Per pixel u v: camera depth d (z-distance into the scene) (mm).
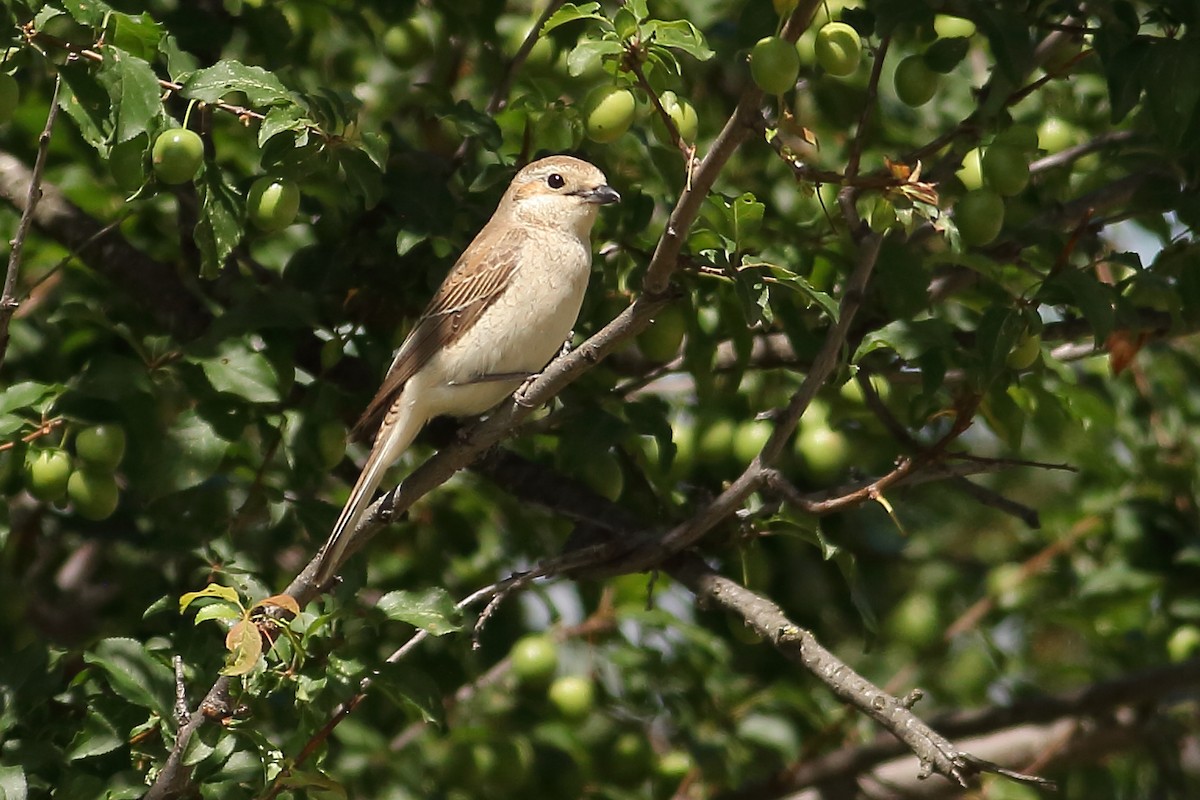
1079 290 9227
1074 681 14375
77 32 9039
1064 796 14023
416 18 12414
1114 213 11812
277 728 9742
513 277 10516
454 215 10586
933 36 10375
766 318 9164
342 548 9242
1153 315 11227
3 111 8859
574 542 11258
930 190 8477
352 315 11289
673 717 11969
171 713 9031
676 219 8008
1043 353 10891
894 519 9367
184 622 9852
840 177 8609
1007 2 10078
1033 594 13750
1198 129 9914
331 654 8867
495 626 12133
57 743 9578
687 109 9289
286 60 11555
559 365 8836
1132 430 13906
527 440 12352
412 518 12617
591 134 8891
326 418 10305
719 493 12180
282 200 9062
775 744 12219
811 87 12477
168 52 9008
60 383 10195
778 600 13062
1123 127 12727
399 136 11695
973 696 13414
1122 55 9398
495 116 11148
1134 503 12969
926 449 9430
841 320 9594
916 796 13430
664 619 11680
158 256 12789
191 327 11398
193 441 10000
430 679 8992
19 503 12391
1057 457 15023
